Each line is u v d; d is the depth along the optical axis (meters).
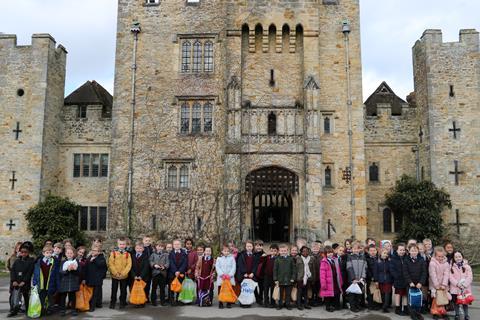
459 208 29.75
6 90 31.97
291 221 29.86
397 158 33.09
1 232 30.53
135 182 29.83
